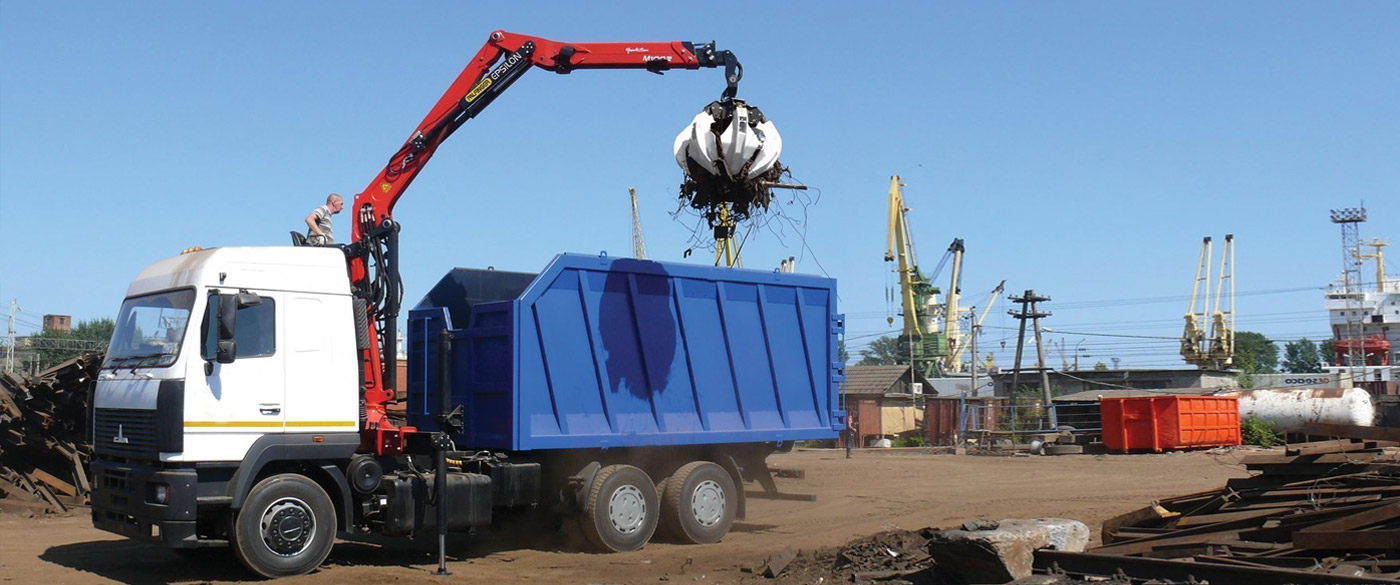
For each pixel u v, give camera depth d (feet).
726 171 40.32
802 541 44.27
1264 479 39.04
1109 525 38.88
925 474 80.12
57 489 53.83
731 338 45.91
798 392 48.44
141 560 38.91
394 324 39.42
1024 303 145.48
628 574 36.58
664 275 43.80
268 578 34.60
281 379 35.19
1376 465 36.60
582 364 41.19
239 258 34.96
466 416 41.47
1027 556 31.96
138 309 36.70
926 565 34.17
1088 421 135.54
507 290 47.03
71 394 54.90
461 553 41.37
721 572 36.65
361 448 37.83
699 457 45.50
